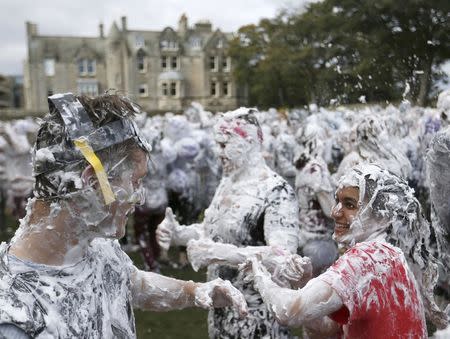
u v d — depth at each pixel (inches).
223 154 115.0
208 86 2322.8
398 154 185.5
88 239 55.9
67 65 2301.9
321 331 81.7
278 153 331.9
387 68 407.5
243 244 111.3
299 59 1059.3
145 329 200.2
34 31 2314.2
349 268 70.7
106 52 2330.2
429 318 82.3
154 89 2304.4
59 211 53.6
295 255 90.1
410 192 78.0
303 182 176.6
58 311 51.7
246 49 1669.5
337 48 794.8
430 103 384.2
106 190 52.7
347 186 78.0
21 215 326.3
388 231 76.4
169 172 285.9
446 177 132.7
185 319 210.1
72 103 53.9
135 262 280.2
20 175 321.4
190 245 102.3
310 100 969.5
